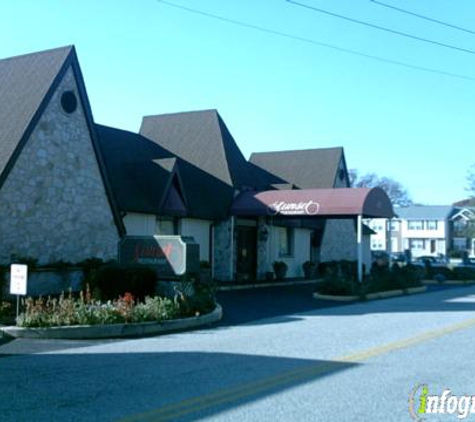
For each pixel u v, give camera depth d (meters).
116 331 12.51
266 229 30.02
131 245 17.75
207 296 15.70
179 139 31.45
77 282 18.91
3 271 15.96
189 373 8.59
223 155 29.75
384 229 87.62
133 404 6.93
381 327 13.80
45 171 18.28
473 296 23.98
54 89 18.61
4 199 17.00
